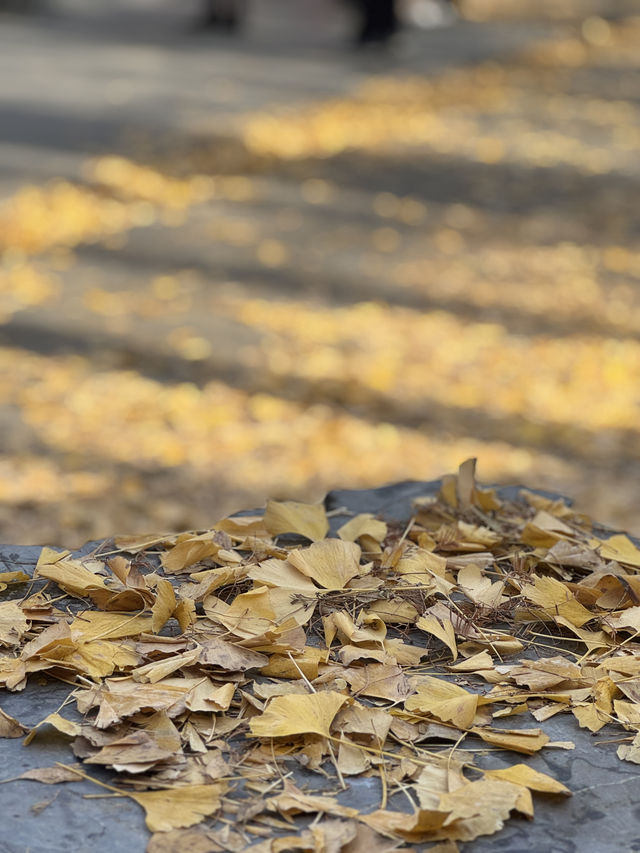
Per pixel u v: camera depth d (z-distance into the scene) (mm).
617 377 7375
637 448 6426
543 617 2236
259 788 1689
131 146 11555
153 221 9680
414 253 9492
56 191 9961
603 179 12055
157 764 1717
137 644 2004
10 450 5805
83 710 1819
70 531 4891
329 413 6621
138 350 7207
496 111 15133
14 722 1797
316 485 5703
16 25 18828
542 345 7836
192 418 6383
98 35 18469
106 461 5750
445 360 7480
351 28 20547
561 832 1641
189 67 16016
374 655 2020
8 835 1576
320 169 11664
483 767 1778
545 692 1961
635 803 1706
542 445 6398
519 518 2680
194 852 1548
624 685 1956
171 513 5160
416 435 6426
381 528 2498
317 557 2277
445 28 22469
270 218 10070
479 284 8883
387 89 15531
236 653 1970
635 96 16984
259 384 6891
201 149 11680
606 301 8703
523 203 11094
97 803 1645
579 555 2424
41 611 2125
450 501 2711
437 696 1892
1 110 12562
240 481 5672
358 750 1774
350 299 8398
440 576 2301
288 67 16594
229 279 8562
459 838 1587
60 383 6660
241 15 19844
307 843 1548
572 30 23797
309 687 1902
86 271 8477
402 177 11656
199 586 2191
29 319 7527
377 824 1597
